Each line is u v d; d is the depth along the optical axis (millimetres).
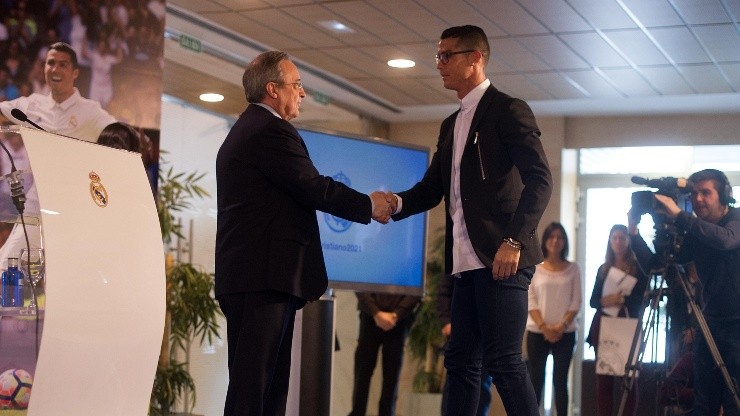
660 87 8664
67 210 2672
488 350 3410
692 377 5133
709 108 9469
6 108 4492
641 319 4773
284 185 3225
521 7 6555
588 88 8828
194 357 6973
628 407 6375
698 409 4840
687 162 9992
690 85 8531
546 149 10148
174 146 7461
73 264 2639
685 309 4867
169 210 6863
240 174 3244
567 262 7680
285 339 3340
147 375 2949
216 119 7918
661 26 6855
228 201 3270
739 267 4715
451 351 3596
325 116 9953
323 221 5004
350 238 5078
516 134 3408
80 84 4730
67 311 2596
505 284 3369
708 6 6363
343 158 5102
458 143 3596
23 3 4594
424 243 5309
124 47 4898
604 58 7773
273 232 3213
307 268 3260
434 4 6566
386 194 3775
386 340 6418
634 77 8344
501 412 9523
